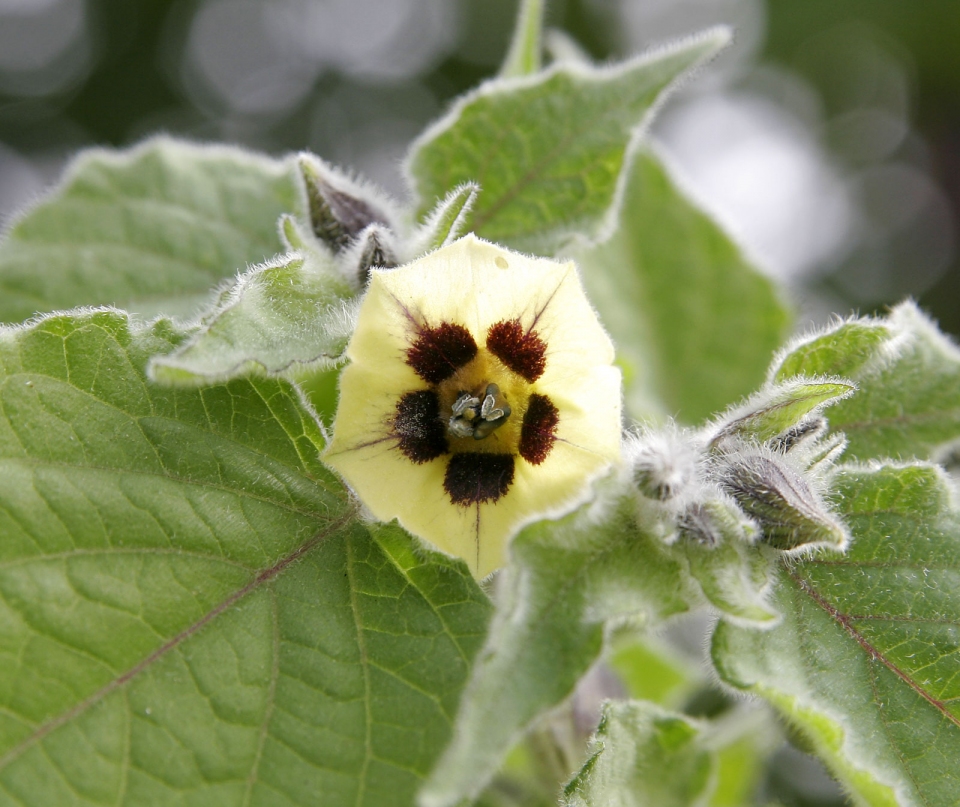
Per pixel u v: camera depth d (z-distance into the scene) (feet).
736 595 0.39
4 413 0.40
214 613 0.40
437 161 0.47
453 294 0.40
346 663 0.40
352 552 0.41
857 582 0.41
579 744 0.46
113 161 0.51
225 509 0.41
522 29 0.49
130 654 0.39
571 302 0.40
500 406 0.41
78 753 0.38
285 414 0.41
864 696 0.40
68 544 0.39
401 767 0.39
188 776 0.38
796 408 0.42
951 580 0.41
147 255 0.51
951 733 0.40
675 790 0.43
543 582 0.38
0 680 0.38
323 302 0.41
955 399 0.46
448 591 0.41
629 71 0.47
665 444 0.40
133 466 0.40
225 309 0.40
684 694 0.55
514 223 0.47
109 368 0.41
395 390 0.41
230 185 0.51
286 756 0.39
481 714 0.37
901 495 0.42
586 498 0.39
